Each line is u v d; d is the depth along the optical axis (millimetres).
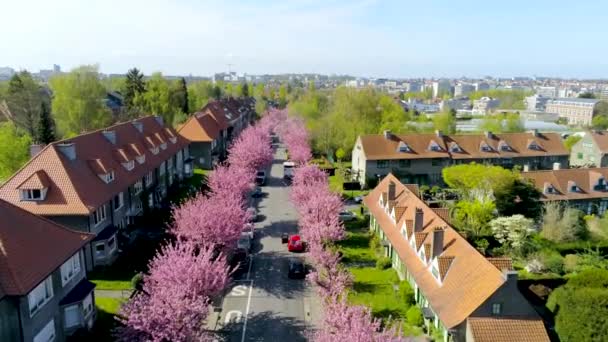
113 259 44500
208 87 180500
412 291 36750
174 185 70625
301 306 37219
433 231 35094
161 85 116062
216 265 34469
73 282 32812
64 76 89000
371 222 53688
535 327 28000
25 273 26906
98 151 49875
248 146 76375
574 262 44062
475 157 77062
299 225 52469
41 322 28500
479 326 27703
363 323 27406
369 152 74438
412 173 75562
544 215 52469
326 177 65312
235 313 36000
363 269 43781
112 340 31953
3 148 59094
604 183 63062
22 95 96562
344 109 99875
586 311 29484
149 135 65188
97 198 43156
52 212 40375
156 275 31531
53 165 42562
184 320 26719
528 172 63000
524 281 39438
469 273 31031
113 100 130750
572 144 97625
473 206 49438
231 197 47594
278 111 156250
